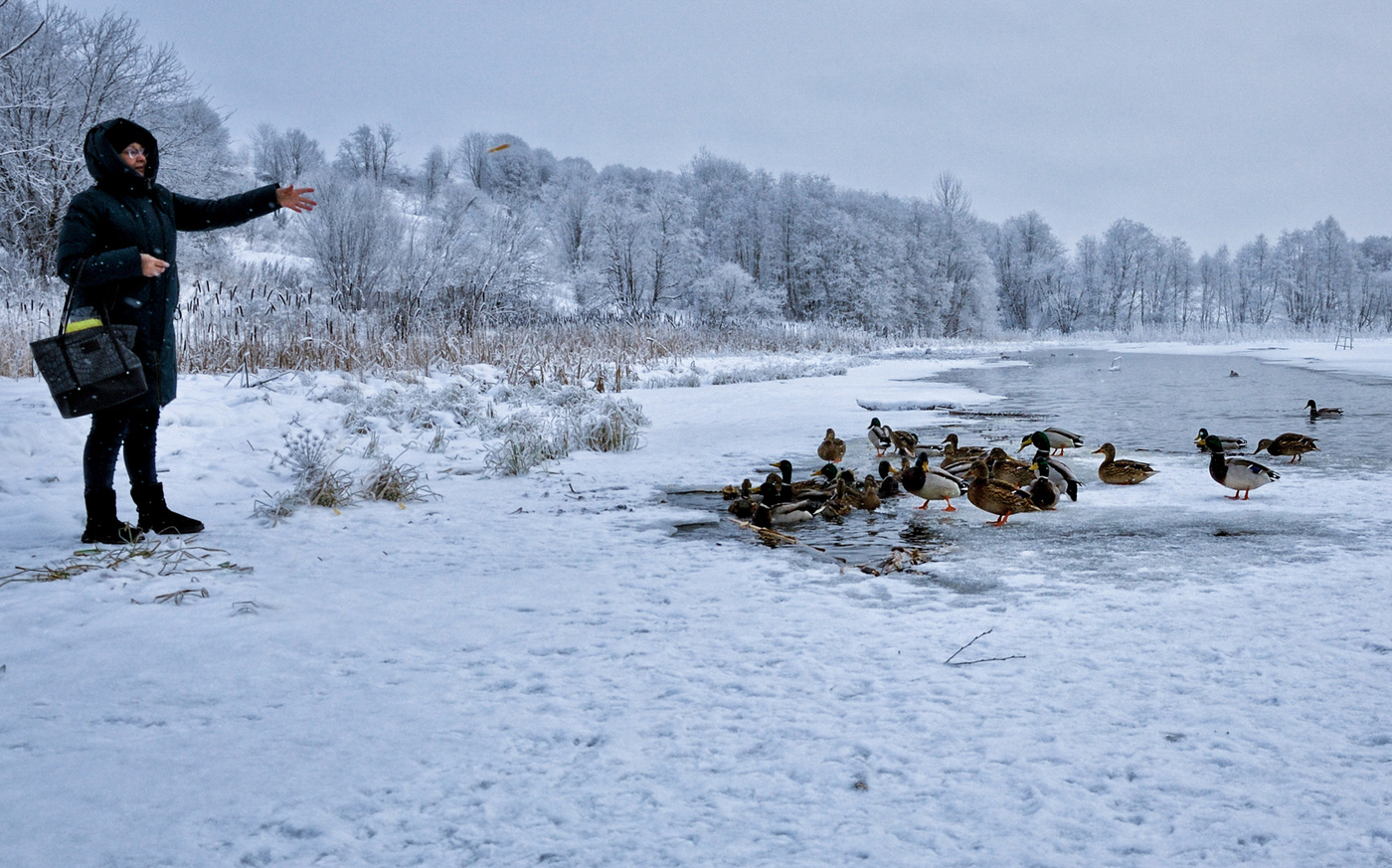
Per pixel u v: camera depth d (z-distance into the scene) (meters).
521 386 17.86
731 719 3.54
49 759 3.13
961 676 4.00
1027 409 18.75
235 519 7.63
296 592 5.39
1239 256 117.50
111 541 6.38
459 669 4.09
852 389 24.05
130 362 5.82
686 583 5.71
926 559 6.40
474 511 8.33
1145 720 3.51
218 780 3.00
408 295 27.97
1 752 3.18
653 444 13.39
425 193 92.62
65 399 5.72
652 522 7.84
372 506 8.49
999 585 5.67
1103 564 6.21
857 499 8.53
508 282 35.56
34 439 9.22
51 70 24.78
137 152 6.23
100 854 2.55
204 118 27.27
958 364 40.41
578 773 3.09
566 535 7.26
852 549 6.82
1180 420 16.41
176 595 5.14
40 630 4.52
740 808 2.85
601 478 10.32
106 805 2.82
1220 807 2.84
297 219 37.72
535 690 3.86
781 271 81.94
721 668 4.12
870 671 4.07
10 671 3.96
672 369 27.59
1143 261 110.19
